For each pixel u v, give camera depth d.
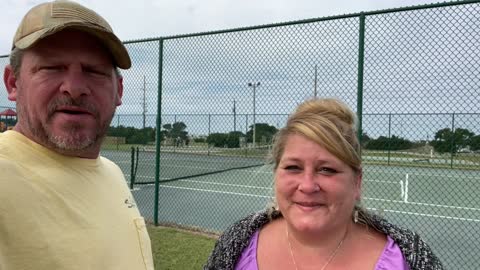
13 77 1.56
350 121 1.53
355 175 1.51
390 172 12.89
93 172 1.66
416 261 1.39
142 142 14.25
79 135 1.48
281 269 1.54
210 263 1.72
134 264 1.67
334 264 1.48
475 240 6.64
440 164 11.54
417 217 8.41
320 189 1.45
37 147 1.48
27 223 1.32
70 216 1.46
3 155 1.38
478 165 11.09
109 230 1.60
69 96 1.45
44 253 1.34
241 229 1.69
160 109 6.80
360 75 5.21
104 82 1.56
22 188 1.35
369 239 1.52
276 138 1.57
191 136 14.54
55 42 1.44
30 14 1.45
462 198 10.53
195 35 6.50
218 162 17.28
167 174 14.55
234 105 7.14
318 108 1.53
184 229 6.44
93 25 1.46
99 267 1.49
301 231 1.45
